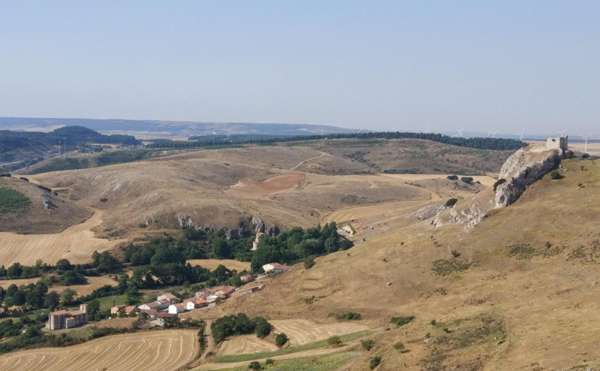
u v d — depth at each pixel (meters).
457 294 130.25
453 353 87.25
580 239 133.25
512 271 132.25
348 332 129.75
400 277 146.88
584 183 155.00
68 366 137.12
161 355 137.88
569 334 82.25
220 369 121.56
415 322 113.31
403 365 88.00
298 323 142.88
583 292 106.44
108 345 146.62
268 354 125.88
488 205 160.75
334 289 154.62
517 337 86.19
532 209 151.00
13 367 138.50
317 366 104.81
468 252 145.62
